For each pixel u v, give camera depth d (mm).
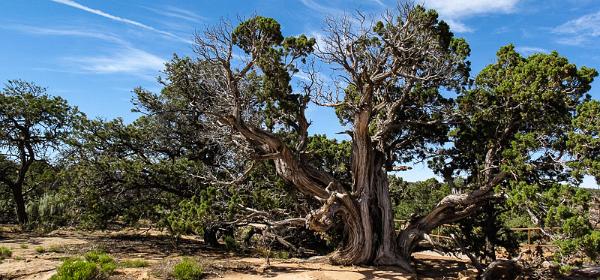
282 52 20750
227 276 16453
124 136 28641
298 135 25156
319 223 19141
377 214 22297
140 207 25656
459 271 22578
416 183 29219
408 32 20000
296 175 21031
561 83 18656
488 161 21594
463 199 21766
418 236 22547
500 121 21266
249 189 24031
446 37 22312
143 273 15938
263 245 25766
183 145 30156
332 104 20781
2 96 33000
